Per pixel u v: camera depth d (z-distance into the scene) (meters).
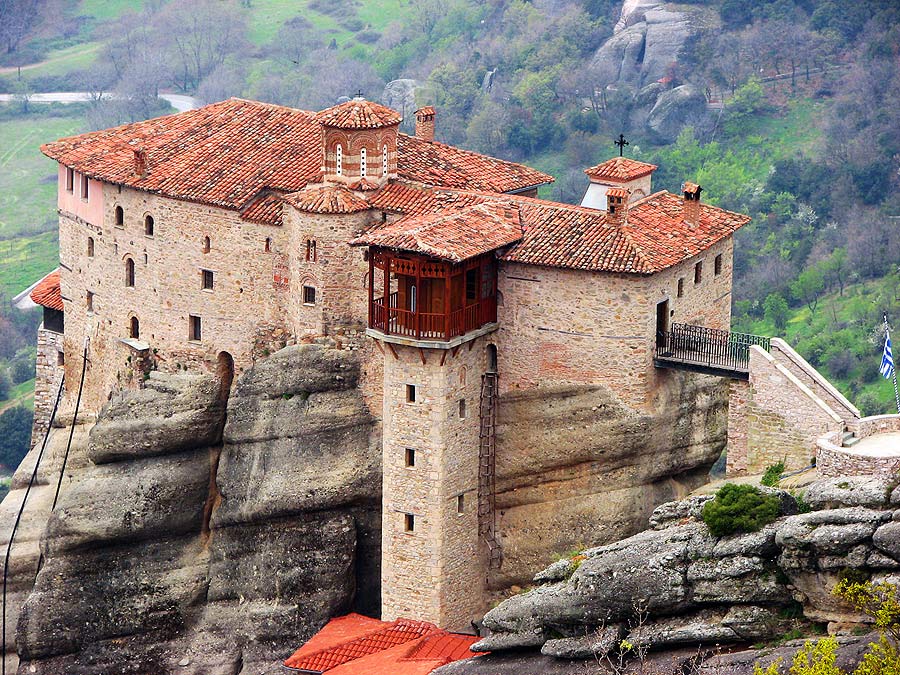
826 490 190.62
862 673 166.50
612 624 199.25
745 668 184.38
